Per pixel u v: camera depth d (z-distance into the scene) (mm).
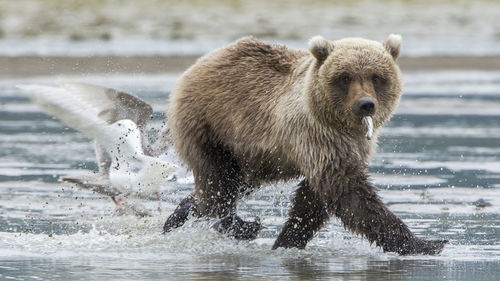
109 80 32531
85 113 12539
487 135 23406
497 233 13359
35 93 12180
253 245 13055
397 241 11984
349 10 49656
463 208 15164
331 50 11977
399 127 24875
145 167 12875
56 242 12914
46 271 10938
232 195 13656
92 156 20594
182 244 12938
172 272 10938
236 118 12961
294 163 12438
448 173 18328
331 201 12078
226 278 10562
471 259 11734
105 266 11305
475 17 49000
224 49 13617
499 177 17828
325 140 12000
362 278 10602
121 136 12750
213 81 13312
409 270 11078
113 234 13688
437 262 11570
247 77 13062
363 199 11906
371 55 11781
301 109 12125
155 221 14609
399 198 15969
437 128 24578
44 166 19125
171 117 13742
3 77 33125
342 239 13617
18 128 25109
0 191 16547
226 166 13531
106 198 16328
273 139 12516
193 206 13883
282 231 12977
